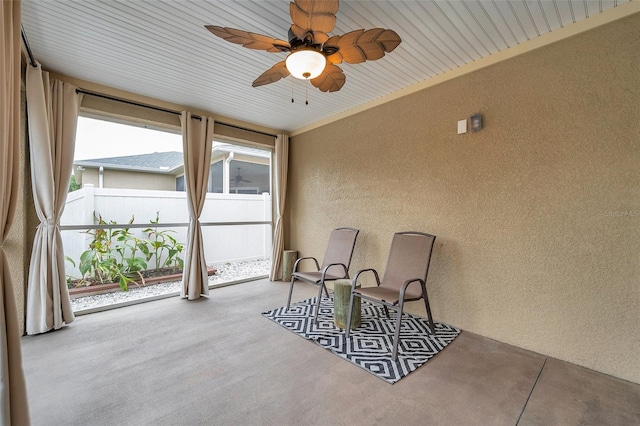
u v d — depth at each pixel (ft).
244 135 14.06
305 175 14.61
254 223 14.94
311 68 6.10
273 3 6.12
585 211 6.48
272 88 10.25
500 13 6.31
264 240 19.17
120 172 16.52
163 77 9.40
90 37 7.22
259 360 6.78
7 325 4.21
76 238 12.59
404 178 10.16
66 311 8.73
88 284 12.92
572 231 6.66
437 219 9.21
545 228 7.05
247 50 7.84
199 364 6.59
